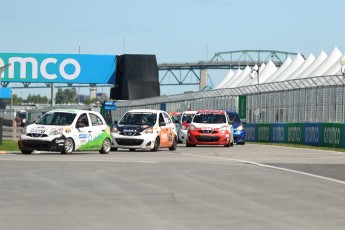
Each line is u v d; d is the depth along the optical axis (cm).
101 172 3294
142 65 11019
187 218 1933
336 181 3033
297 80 8481
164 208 2127
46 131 4825
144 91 10988
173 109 11575
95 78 10831
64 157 4488
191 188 2670
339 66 10300
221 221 1884
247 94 9419
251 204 2239
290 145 7281
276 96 8669
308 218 1948
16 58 10600
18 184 2738
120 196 2405
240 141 7462
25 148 4847
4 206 2131
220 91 10081
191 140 6700
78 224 1808
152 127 5647
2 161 3994
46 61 10669
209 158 4591
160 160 4266
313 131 7156
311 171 3553
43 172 3259
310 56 12888
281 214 2023
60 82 10731
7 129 13825
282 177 3172
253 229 1759
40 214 1975
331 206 2209
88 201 2266
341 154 5369
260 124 8644
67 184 2753
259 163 4094
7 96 12912
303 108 7981
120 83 11038
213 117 6831
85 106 15950
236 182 2912
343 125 6431
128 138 5569
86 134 5022
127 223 1833
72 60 10738
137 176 3111
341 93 7212
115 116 12975
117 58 10962
